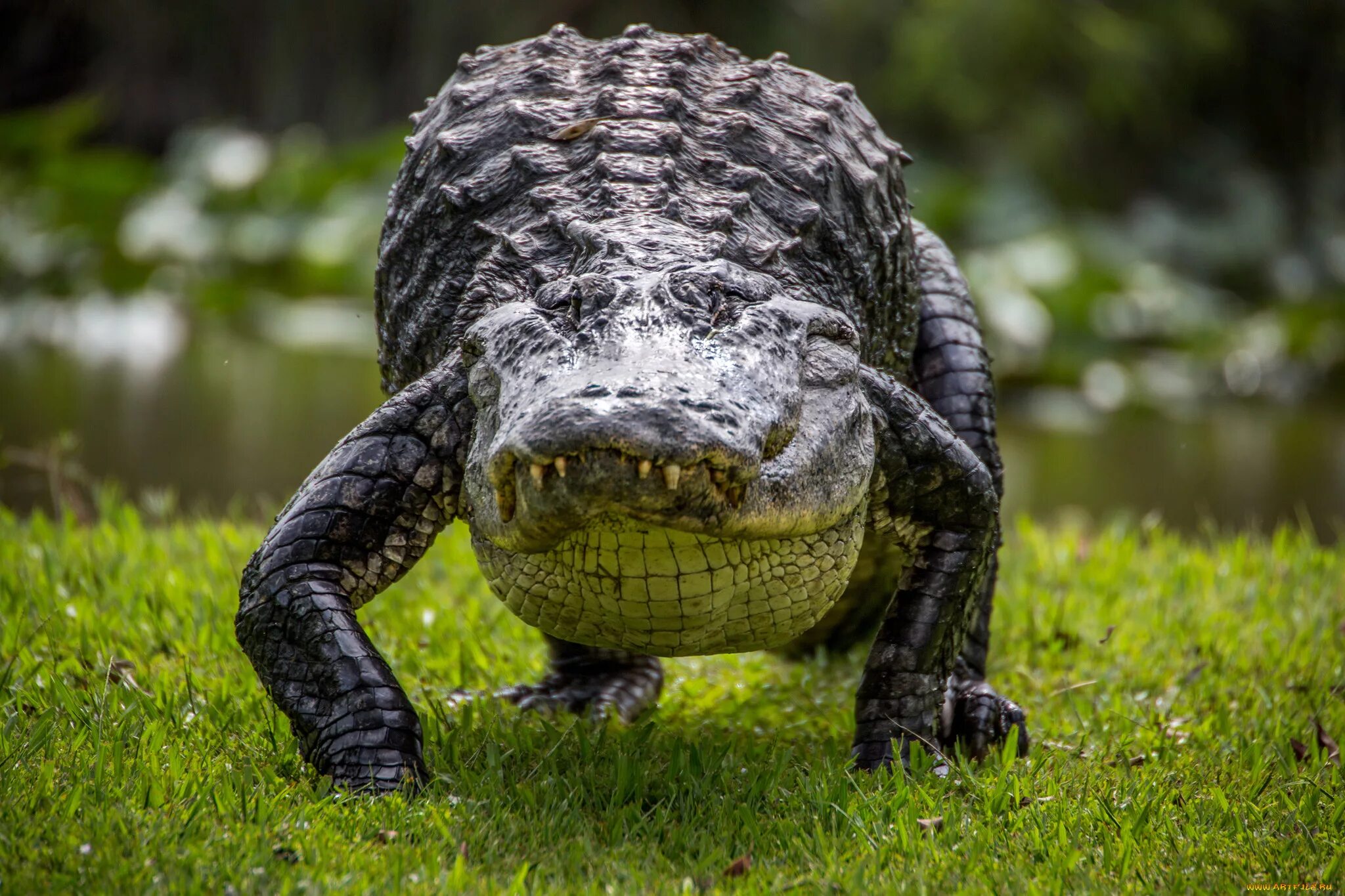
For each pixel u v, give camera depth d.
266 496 20.08
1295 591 12.84
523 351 7.00
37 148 42.94
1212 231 43.09
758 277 7.67
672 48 9.91
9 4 50.22
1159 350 35.62
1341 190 47.38
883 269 9.55
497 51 10.31
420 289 9.20
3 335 32.59
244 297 35.72
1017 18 43.75
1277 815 7.77
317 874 6.34
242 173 39.97
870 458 7.65
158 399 26.91
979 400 10.35
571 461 6.36
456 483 8.13
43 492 19.30
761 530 6.76
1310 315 35.94
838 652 11.61
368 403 27.69
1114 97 44.72
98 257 36.44
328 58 50.59
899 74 44.75
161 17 50.53
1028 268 36.44
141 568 12.23
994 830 7.37
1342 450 27.95
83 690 8.92
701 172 8.84
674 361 6.63
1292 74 49.12
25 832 6.51
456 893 6.27
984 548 8.75
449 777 7.73
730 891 6.62
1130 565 13.83
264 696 9.09
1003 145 44.50
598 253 7.90
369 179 38.91
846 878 6.63
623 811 7.41
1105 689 10.59
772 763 8.32
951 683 9.87
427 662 10.67
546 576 7.61
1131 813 7.61
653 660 10.86
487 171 9.07
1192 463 26.34
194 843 6.59
